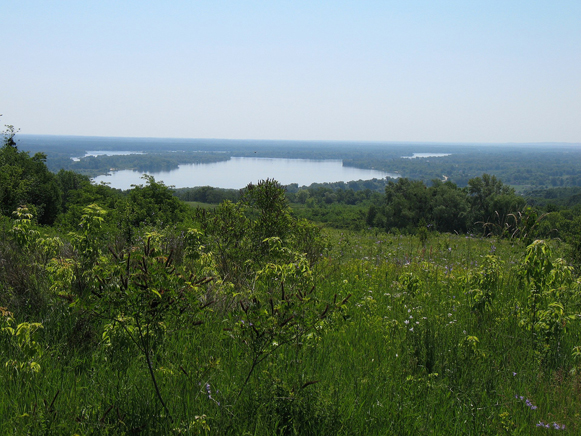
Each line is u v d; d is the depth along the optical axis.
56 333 3.85
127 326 2.71
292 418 2.82
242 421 2.79
